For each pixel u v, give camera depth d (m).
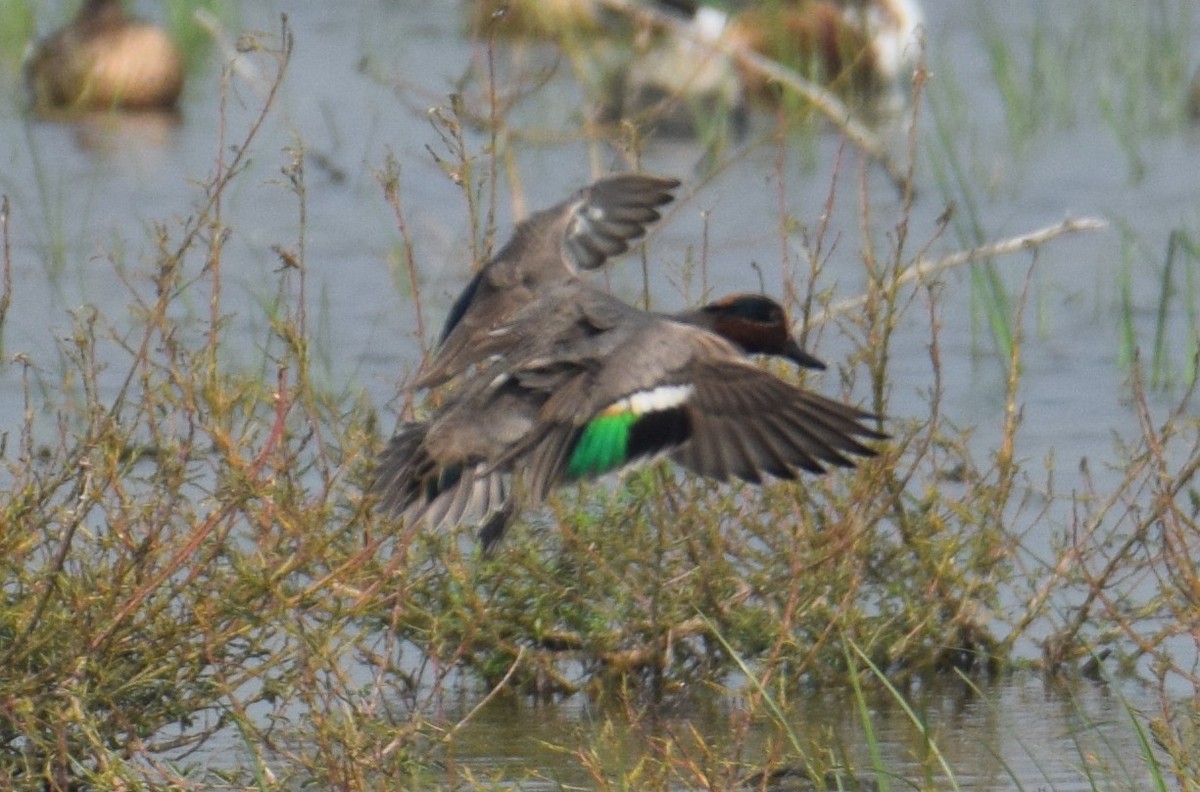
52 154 28.31
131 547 10.77
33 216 24.61
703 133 28.97
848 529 12.38
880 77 30.86
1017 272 22.27
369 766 10.25
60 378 18.03
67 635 10.59
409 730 10.47
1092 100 31.48
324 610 11.52
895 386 18.55
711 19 29.69
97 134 29.84
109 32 31.89
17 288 21.36
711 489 12.88
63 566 10.59
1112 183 26.19
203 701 10.83
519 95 18.94
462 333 9.44
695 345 8.66
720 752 11.27
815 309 19.56
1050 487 13.39
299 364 11.48
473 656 12.55
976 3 37.97
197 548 11.13
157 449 11.43
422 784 10.80
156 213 24.50
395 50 34.31
